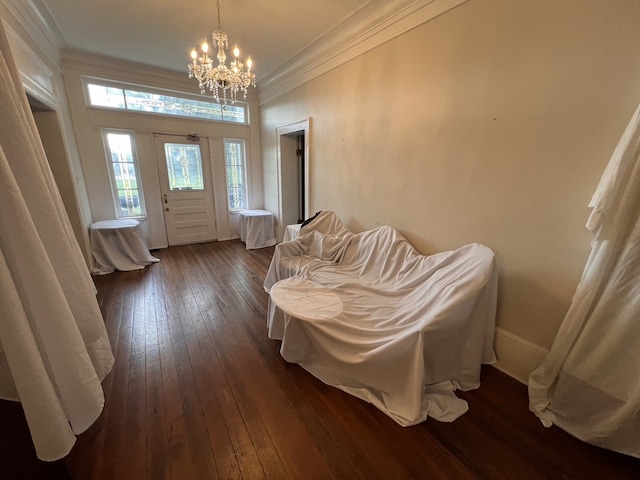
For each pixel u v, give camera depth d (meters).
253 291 3.10
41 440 0.89
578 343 1.32
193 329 2.33
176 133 4.44
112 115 3.89
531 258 1.67
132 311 2.62
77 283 1.07
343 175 3.12
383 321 1.73
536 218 1.62
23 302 0.87
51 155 3.03
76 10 2.49
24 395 0.85
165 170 4.47
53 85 2.98
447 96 1.97
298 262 2.76
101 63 3.64
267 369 1.87
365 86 2.65
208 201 4.98
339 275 2.45
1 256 0.77
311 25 2.68
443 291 1.62
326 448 1.33
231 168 5.16
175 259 4.13
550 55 1.45
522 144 1.62
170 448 1.32
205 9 2.44
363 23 2.52
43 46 2.73
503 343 1.85
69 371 0.96
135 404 1.57
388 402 1.53
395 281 2.20
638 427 1.19
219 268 3.79
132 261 3.78
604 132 1.32
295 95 3.81
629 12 1.19
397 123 2.39
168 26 2.75
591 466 1.25
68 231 1.18
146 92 4.13
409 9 2.12
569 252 1.51
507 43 1.61
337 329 1.67
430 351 1.52
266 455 1.30
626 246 1.18
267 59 3.55
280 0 2.29
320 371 1.76
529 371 1.73
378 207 2.72
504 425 1.45
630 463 1.26
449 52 1.91
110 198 4.04
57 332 0.92
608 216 1.22
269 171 4.98
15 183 0.81
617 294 1.20
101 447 1.32
